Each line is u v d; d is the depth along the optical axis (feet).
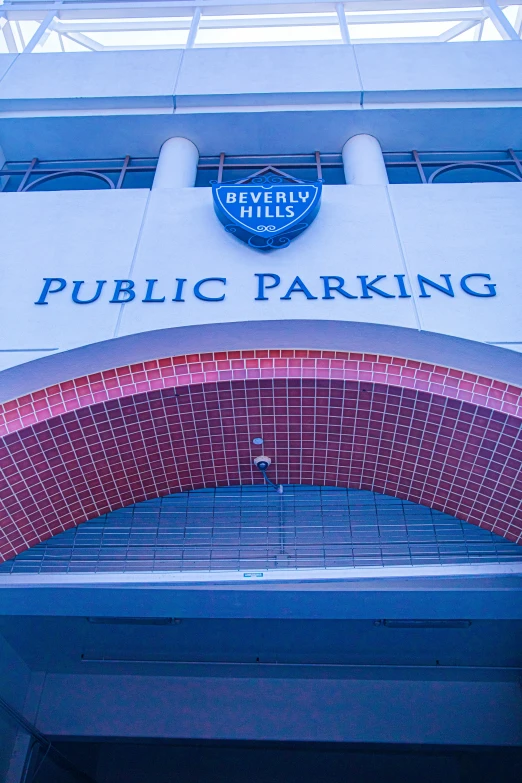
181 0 26.81
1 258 17.10
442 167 22.66
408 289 16.10
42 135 22.93
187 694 25.86
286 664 25.04
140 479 18.33
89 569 18.03
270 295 15.97
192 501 19.24
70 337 15.51
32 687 26.14
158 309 15.83
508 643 23.53
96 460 17.24
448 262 16.65
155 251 17.07
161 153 22.65
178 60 23.52
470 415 15.76
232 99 22.21
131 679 26.30
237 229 16.93
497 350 15.20
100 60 23.62
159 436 17.21
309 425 17.20
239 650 24.39
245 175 22.70
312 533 18.54
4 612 18.47
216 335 15.83
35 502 17.43
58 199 18.40
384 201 18.03
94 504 18.37
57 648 24.73
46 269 16.83
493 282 16.22
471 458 16.67
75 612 18.51
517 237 17.12
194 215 17.92
